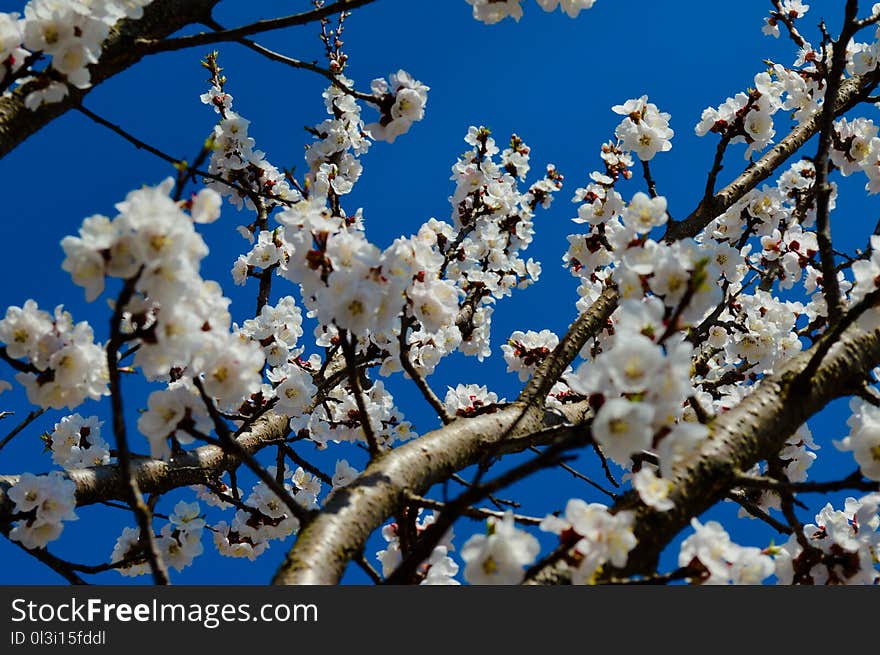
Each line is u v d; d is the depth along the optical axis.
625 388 1.93
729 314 5.64
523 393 3.87
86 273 2.16
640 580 2.15
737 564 2.40
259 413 4.43
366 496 2.70
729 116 4.98
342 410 5.75
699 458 2.46
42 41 2.84
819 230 3.37
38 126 3.38
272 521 5.29
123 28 3.46
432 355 5.25
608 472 4.52
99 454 4.89
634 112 4.77
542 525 2.14
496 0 3.79
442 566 2.84
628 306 2.12
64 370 2.74
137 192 2.12
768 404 2.69
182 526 4.06
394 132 3.98
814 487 2.29
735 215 5.88
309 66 3.76
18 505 3.26
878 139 4.77
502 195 5.97
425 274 3.21
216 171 5.94
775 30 6.12
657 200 2.78
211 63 6.21
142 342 2.26
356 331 2.74
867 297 2.43
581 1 3.80
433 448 3.15
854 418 2.50
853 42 5.84
